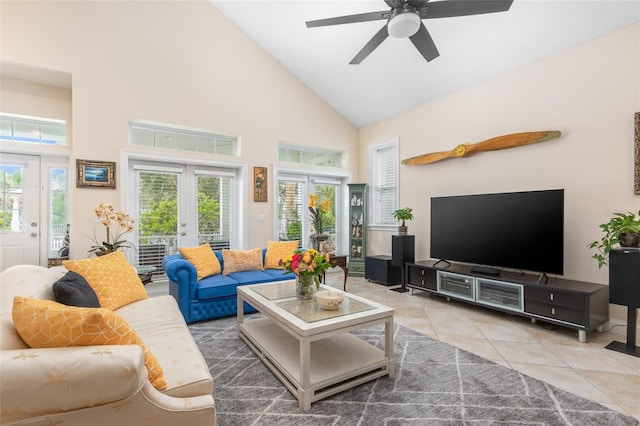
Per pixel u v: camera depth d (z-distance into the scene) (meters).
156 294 4.33
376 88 4.86
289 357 2.10
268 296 2.49
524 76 3.49
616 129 2.82
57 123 4.05
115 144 3.89
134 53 4.03
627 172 2.76
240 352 2.46
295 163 5.39
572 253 3.12
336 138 5.81
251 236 4.89
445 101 4.39
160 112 4.18
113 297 2.20
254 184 4.92
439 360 2.31
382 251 5.55
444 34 3.52
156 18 4.18
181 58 4.34
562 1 2.79
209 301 3.20
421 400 1.81
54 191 4.04
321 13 3.92
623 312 2.81
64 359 1.01
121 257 2.55
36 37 3.48
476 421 1.62
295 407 1.75
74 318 1.10
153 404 1.14
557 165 3.23
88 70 3.74
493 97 3.80
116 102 3.90
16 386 0.95
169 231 4.44
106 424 1.07
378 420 1.63
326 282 5.11
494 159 3.80
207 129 4.52
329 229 5.98
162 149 4.22
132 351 1.08
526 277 3.23
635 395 1.85
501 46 3.41
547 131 3.21
